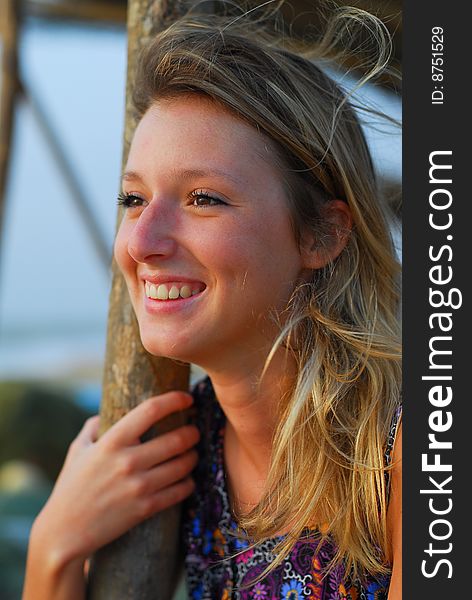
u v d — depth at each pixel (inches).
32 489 284.4
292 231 66.6
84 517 72.6
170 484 75.0
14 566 210.2
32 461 373.7
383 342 69.9
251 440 72.0
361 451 66.3
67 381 648.4
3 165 168.1
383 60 77.4
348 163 70.4
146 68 66.8
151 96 66.3
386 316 72.4
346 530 65.8
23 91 167.9
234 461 76.0
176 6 74.4
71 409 392.5
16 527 236.1
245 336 65.7
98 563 75.7
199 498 77.8
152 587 75.2
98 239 172.6
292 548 68.8
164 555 75.7
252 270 63.7
